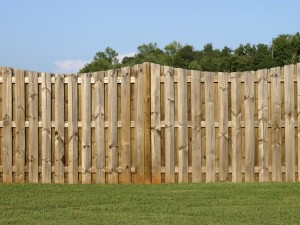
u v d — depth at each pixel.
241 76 10.43
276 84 10.45
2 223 6.69
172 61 67.25
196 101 10.38
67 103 10.40
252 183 10.13
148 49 73.62
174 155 10.34
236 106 10.41
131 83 10.36
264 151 10.41
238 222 6.77
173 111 10.34
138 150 10.31
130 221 6.82
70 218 7.02
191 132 10.38
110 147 10.31
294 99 10.48
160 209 7.64
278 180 10.41
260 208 7.72
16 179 10.35
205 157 10.39
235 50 67.94
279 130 10.44
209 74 10.41
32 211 7.52
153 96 10.34
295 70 10.48
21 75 10.38
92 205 7.97
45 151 10.34
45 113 10.36
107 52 69.62
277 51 55.09
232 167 10.40
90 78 10.38
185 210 7.57
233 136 10.40
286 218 7.02
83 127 10.34
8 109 10.37
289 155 10.43
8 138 10.36
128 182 10.30
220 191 9.19
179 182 10.31
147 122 10.28
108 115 10.34
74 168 10.32
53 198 8.54
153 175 10.30
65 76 10.40
